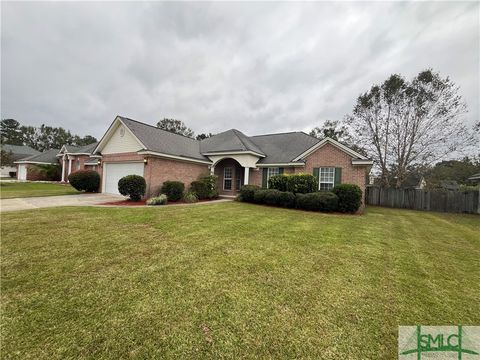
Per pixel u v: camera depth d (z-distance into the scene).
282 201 12.76
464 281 3.96
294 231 6.99
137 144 14.15
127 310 2.79
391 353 2.26
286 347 2.28
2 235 5.55
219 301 3.04
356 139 25.14
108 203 11.75
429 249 5.89
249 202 14.38
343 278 3.86
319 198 11.90
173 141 16.94
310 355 2.20
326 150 14.40
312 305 3.03
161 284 3.44
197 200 14.66
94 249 4.81
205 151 18.09
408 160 22.41
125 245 5.12
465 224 10.83
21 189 17.89
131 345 2.24
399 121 22.42
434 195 16.77
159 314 2.73
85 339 2.30
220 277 3.72
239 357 2.15
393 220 10.66
